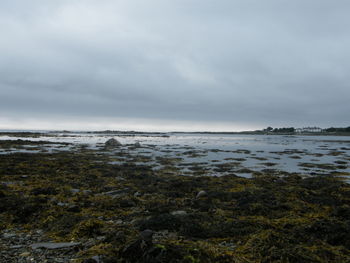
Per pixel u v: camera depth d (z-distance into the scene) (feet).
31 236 16.53
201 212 22.40
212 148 130.41
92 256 12.91
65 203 25.53
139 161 68.74
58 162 56.75
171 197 29.27
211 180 40.68
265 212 22.71
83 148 112.88
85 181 37.99
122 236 15.38
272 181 40.34
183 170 53.93
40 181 36.37
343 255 13.43
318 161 74.90
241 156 87.92
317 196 29.27
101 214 21.76
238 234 16.97
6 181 36.19
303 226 17.83
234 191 32.30
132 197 27.89
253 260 12.79
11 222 19.31
